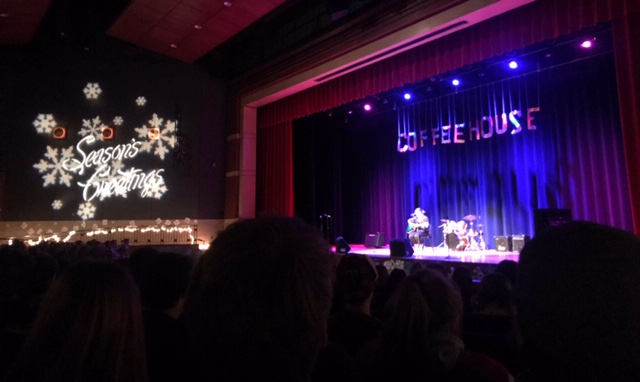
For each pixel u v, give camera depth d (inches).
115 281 42.7
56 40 465.7
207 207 518.6
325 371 49.6
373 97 454.0
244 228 33.1
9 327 82.1
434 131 434.0
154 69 505.0
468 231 409.7
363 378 55.5
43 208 443.8
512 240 376.8
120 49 491.8
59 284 42.4
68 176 456.1
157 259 66.3
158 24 423.2
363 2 372.8
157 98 502.9
